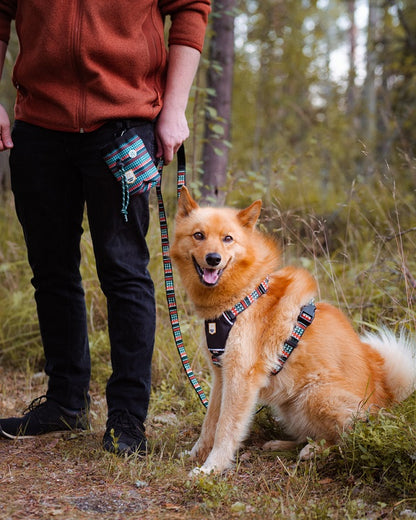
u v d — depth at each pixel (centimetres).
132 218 273
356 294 465
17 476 252
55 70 261
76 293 306
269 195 548
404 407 282
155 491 239
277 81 1394
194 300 293
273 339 279
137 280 279
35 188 277
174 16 283
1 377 439
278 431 321
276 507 221
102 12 257
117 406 280
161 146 280
